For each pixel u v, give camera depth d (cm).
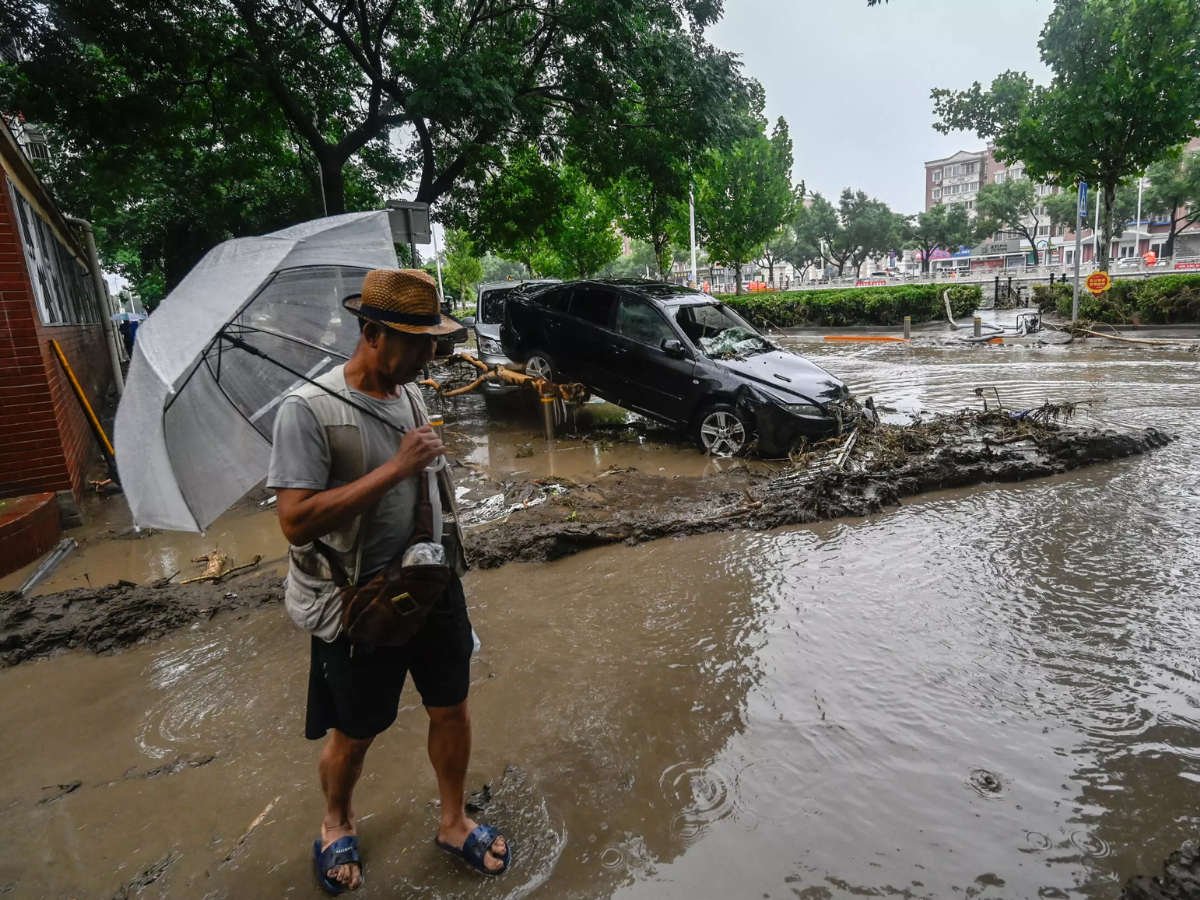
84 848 244
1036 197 6906
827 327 2545
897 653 346
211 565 504
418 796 261
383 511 200
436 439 193
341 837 224
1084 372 1208
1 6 1038
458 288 6166
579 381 921
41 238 856
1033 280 4025
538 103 1367
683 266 8625
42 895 224
